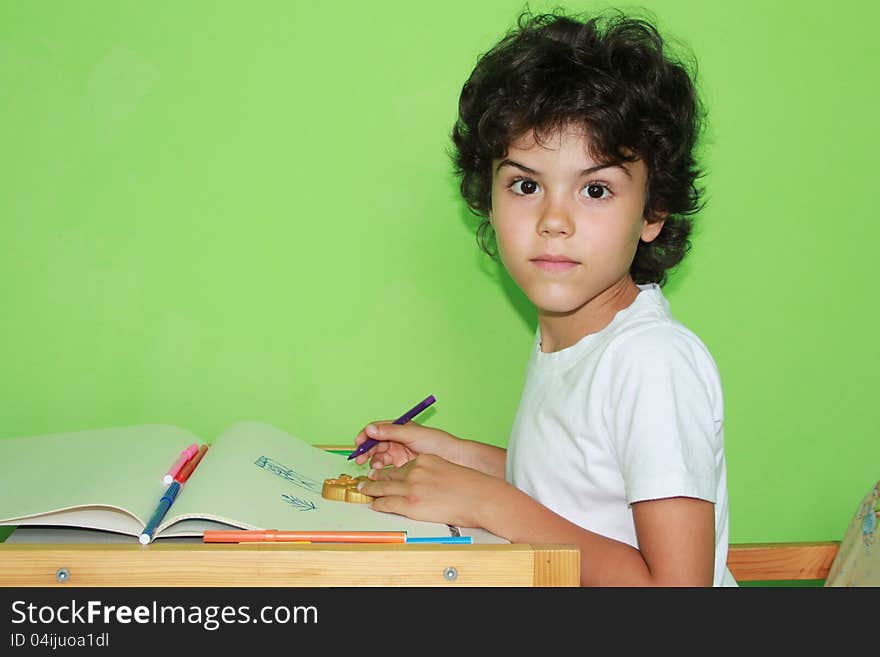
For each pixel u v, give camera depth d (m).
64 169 1.14
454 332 1.20
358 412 1.20
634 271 1.03
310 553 0.71
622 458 0.83
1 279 1.14
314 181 1.17
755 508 1.27
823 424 1.27
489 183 1.01
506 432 1.22
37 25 1.12
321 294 1.18
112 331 1.16
